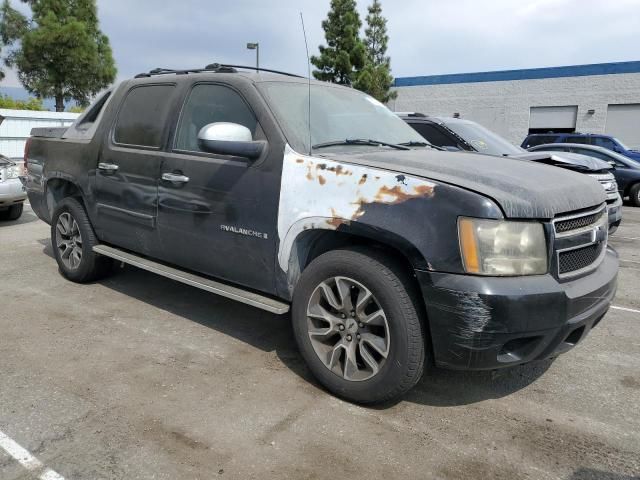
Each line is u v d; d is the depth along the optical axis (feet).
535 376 11.50
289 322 14.15
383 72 87.66
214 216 11.69
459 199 8.53
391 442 8.88
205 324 13.91
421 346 9.07
